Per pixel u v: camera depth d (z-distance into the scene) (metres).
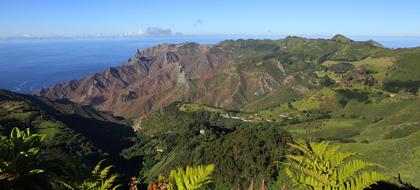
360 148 113.88
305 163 6.20
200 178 5.71
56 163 9.40
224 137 144.38
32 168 8.72
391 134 194.62
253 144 116.94
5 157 8.39
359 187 5.50
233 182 104.62
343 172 5.79
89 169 9.91
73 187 9.16
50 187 8.86
